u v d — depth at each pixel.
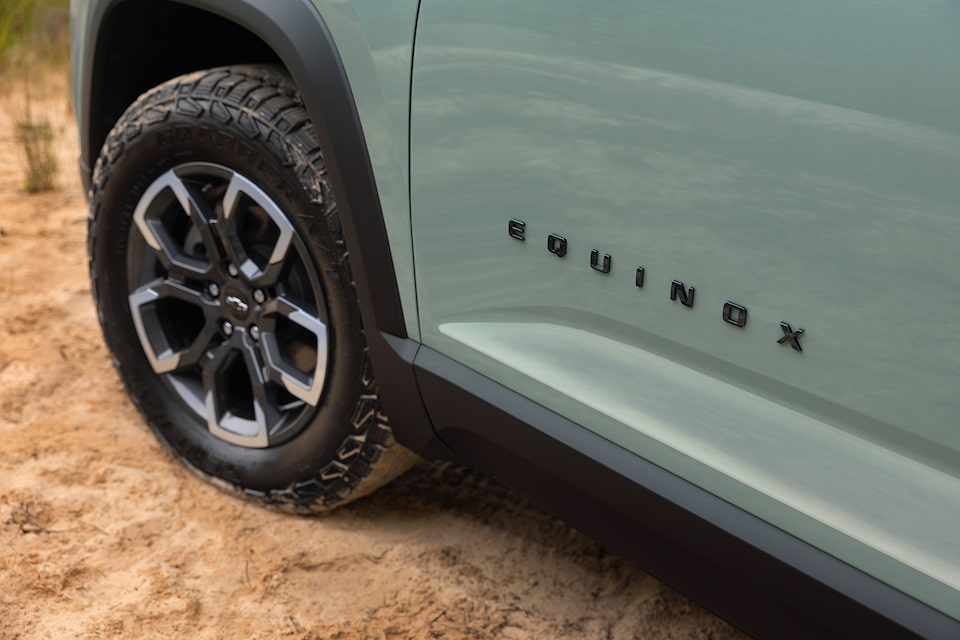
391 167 1.73
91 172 2.41
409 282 1.79
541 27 1.47
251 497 2.23
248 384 2.34
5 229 3.63
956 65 1.11
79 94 2.34
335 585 2.04
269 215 1.96
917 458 1.26
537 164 1.54
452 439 1.86
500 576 2.08
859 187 1.20
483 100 1.57
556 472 1.67
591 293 1.54
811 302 1.29
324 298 1.96
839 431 1.33
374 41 1.69
